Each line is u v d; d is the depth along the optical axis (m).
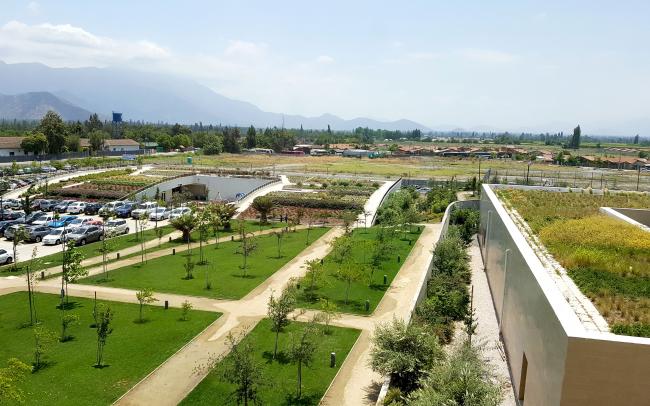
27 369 18.59
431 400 15.95
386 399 18.09
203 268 37.97
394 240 49.47
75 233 45.94
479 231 56.28
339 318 28.12
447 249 38.41
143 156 123.25
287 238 49.78
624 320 15.59
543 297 16.92
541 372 16.58
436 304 29.00
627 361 13.02
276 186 78.31
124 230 51.75
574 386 13.47
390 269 38.94
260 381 18.19
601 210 34.78
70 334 25.00
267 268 38.25
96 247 45.09
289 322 24.17
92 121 187.00
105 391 19.70
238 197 74.94
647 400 13.04
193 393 19.77
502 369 23.62
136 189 72.56
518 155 169.00
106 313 22.31
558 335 14.48
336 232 53.16
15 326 25.81
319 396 19.92
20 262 38.81
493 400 15.98
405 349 20.48
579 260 20.97
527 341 19.64
